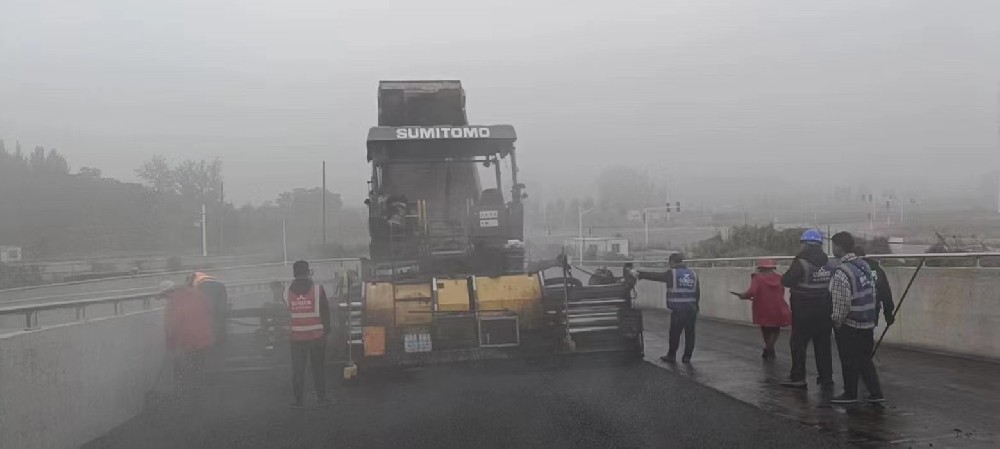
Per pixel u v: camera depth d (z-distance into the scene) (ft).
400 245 37.81
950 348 34.55
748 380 30.83
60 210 200.23
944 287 35.01
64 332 22.86
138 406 28.81
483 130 39.42
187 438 23.90
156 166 256.32
